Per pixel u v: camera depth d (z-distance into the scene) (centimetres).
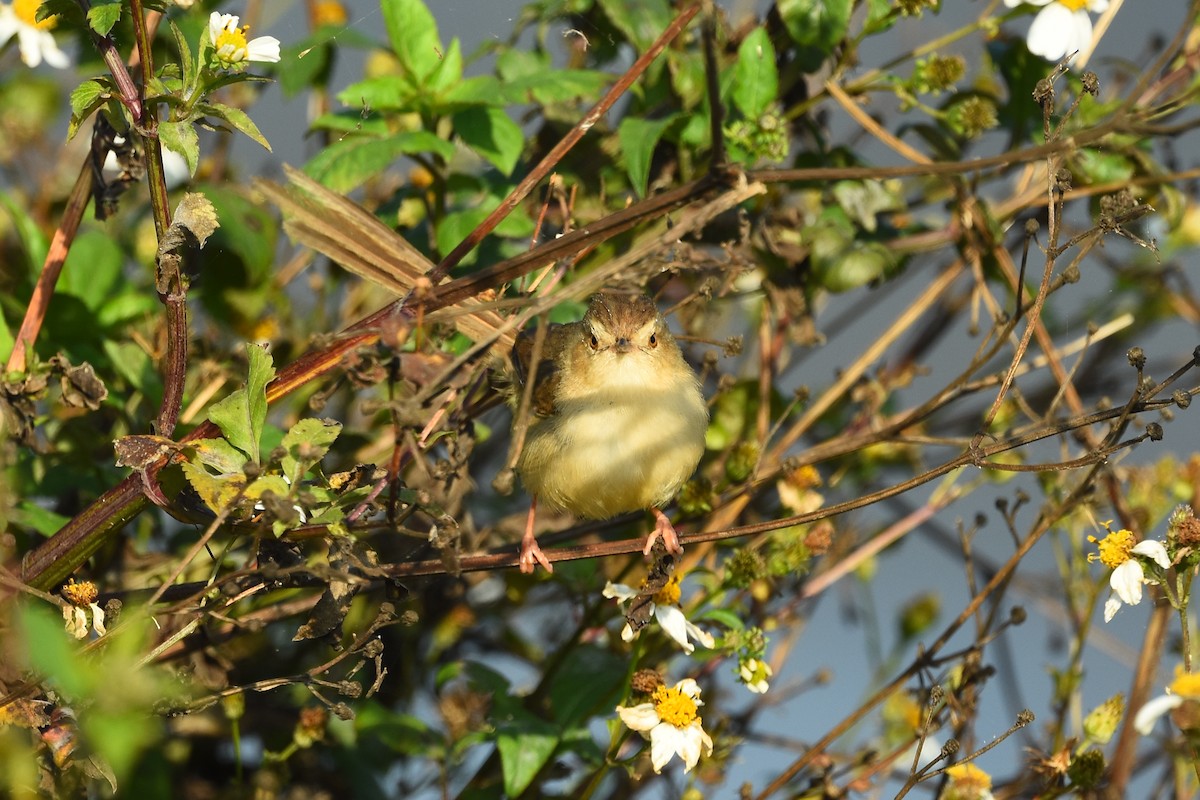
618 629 1023
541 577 1012
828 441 1085
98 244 968
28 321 771
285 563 701
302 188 691
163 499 683
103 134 764
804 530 948
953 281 1197
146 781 886
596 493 848
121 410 941
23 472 893
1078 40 943
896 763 1000
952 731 940
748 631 853
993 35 1009
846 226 1045
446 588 1045
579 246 690
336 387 655
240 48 665
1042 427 815
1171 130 784
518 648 1100
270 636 972
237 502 616
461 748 910
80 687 478
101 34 662
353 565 682
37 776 633
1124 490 1109
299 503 626
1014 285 1075
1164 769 983
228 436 668
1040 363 1077
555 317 954
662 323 877
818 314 1334
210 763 994
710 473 1077
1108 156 1062
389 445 988
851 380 1101
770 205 1088
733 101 996
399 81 920
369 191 1180
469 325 765
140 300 965
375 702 955
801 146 1123
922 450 1180
